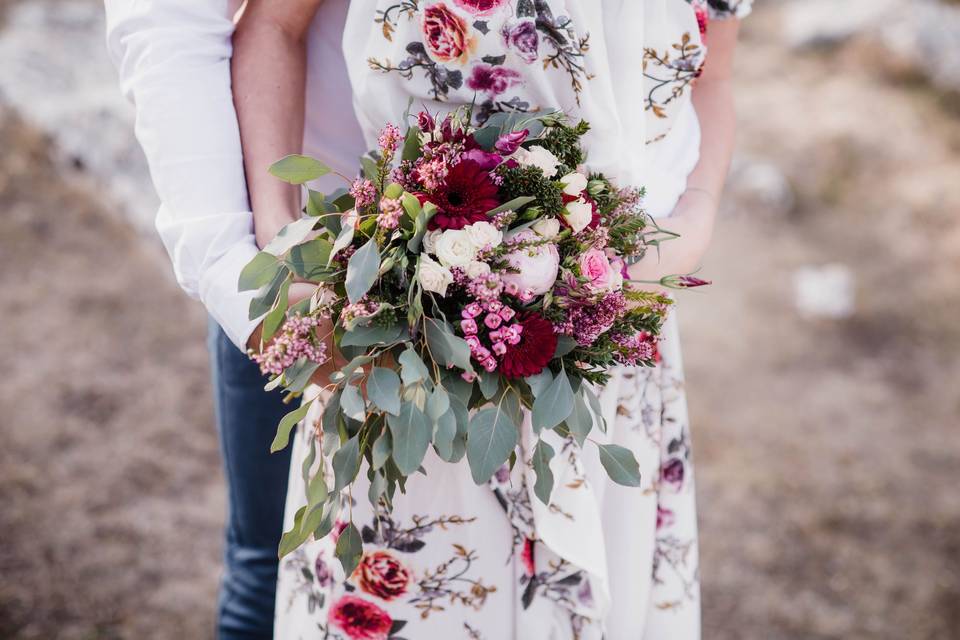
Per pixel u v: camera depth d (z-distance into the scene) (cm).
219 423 145
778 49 518
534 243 88
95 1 431
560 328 91
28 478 225
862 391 308
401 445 86
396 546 110
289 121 108
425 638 114
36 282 290
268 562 152
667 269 114
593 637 116
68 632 190
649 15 104
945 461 284
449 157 91
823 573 240
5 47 382
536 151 93
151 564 210
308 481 98
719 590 231
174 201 102
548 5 96
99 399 253
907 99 484
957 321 347
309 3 108
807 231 388
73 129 341
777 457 275
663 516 127
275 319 90
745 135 439
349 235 86
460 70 100
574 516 110
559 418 90
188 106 102
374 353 89
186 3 103
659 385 122
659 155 117
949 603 237
